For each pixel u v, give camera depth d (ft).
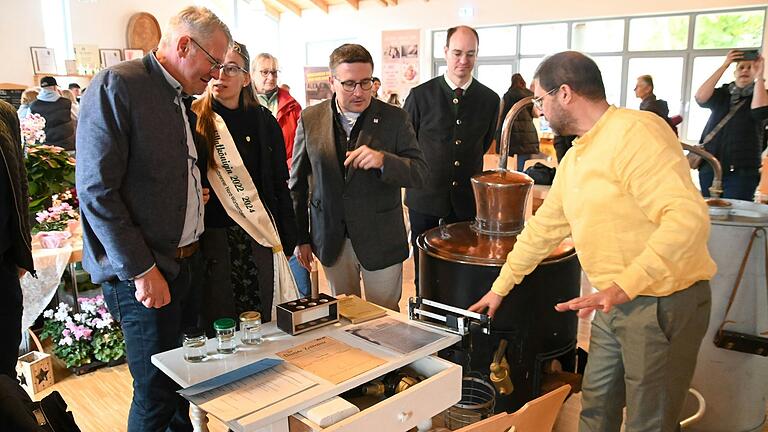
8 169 6.21
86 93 5.33
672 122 18.26
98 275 5.62
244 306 7.22
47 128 19.24
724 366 7.18
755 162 13.15
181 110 5.80
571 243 7.32
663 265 4.63
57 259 9.27
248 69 7.16
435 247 7.25
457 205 9.25
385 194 7.72
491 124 9.36
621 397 5.86
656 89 26.68
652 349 5.15
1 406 3.29
